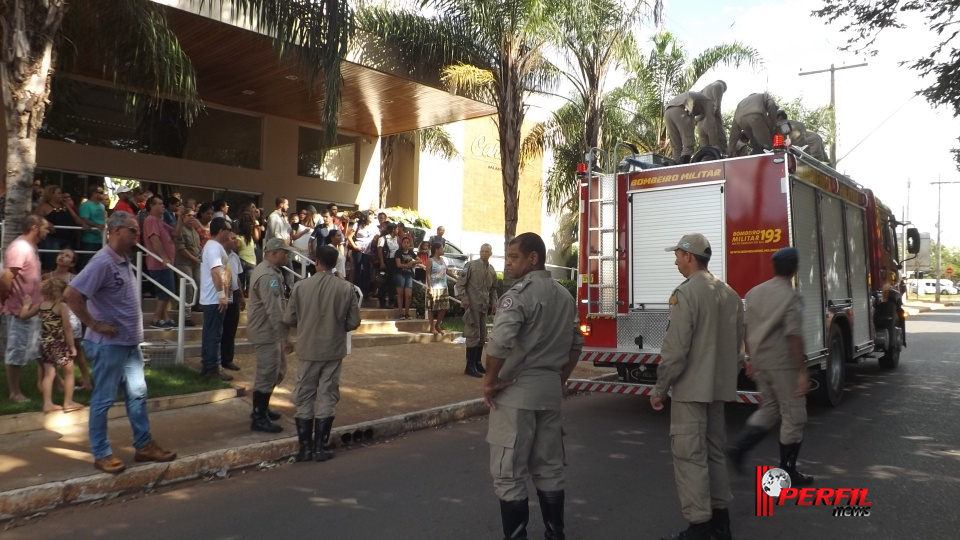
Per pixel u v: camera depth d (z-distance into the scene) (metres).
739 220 7.64
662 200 8.17
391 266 13.35
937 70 9.50
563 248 27.14
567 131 17.19
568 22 13.73
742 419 8.40
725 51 18.81
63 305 6.60
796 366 5.38
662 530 4.73
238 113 15.41
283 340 6.79
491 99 14.37
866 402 9.17
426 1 13.12
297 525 4.85
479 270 9.99
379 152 18.05
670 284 8.07
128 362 5.68
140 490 5.57
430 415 7.96
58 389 7.30
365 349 11.10
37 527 4.81
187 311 10.16
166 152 14.28
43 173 12.57
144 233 9.28
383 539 4.59
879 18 9.66
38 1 7.38
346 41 9.35
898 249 13.18
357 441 7.20
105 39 9.59
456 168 22.97
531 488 5.65
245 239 11.08
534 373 4.15
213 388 7.92
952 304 45.47
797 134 10.78
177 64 9.69
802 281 7.71
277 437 6.68
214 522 4.92
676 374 4.35
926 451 6.70
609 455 6.65
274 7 9.12
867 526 4.80
